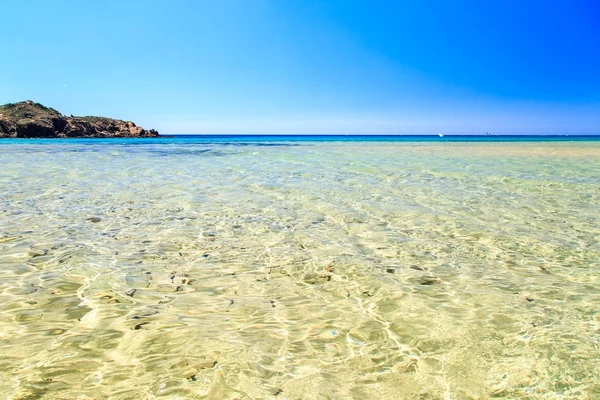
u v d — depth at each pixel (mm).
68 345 2957
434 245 5828
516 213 8000
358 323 3420
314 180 12789
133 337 3100
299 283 4359
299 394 2434
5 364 2688
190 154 26938
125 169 15844
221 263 4977
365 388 2508
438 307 3750
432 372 2688
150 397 2373
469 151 32094
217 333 3201
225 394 2416
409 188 11156
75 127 85688
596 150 32969
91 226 6652
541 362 2791
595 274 4656
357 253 5422
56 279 4316
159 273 4590
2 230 6273
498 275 4629
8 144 43625
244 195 9836
